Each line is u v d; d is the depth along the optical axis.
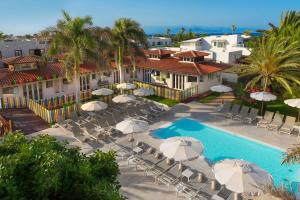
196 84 33.84
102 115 25.61
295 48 28.00
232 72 37.94
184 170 15.59
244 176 12.01
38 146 6.86
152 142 20.55
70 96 31.08
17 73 30.34
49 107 29.14
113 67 36.38
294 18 39.22
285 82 26.34
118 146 19.78
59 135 21.72
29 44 44.00
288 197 10.23
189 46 61.81
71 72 25.91
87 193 6.05
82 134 21.12
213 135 22.05
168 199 13.72
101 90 27.56
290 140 20.53
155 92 33.28
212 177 15.55
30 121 24.75
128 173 16.08
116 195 6.14
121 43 31.30
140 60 39.19
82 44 25.17
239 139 21.28
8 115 26.00
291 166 17.27
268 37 36.84
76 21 24.81
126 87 28.98
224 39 59.75
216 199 12.90
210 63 37.22
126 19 31.16
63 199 6.05
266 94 24.19
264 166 17.58
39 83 30.67
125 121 19.31
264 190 11.03
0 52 41.22
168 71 34.94
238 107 25.95
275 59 26.94
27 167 5.74
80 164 6.79
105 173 7.47
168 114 26.69
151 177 15.65
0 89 28.44
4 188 4.89
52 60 36.16
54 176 5.38
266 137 21.14
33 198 5.38
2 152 6.57
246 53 51.25
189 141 15.63
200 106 29.08
